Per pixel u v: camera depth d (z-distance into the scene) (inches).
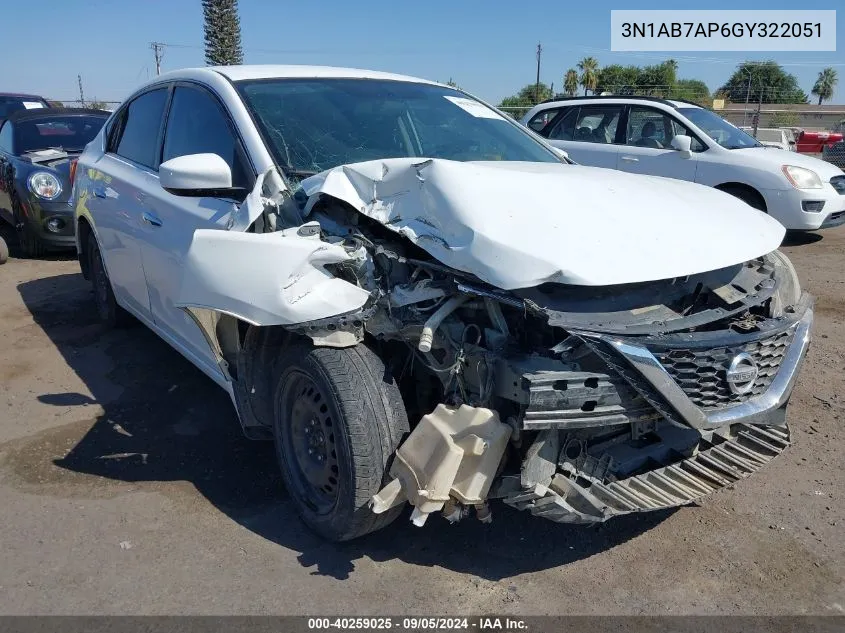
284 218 120.3
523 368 91.6
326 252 104.4
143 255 162.2
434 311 100.7
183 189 122.1
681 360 96.4
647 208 110.1
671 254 100.0
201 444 148.6
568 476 99.3
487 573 110.1
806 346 115.3
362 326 106.1
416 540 117.8
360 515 104.8
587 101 401.7
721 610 103.1
